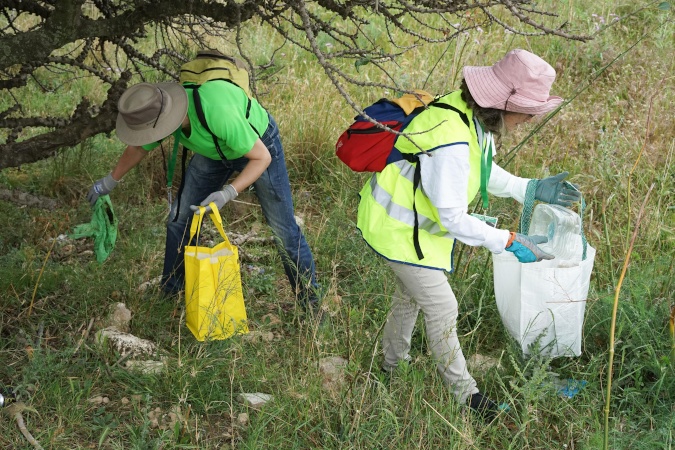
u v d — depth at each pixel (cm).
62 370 339
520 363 360
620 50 732
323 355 362
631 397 343
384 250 311
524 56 280
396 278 337
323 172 566
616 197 514
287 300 432
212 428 325
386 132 307
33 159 323
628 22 806
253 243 489
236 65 349
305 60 727
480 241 296
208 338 348
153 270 433
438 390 338
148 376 341
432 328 324
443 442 319
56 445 301
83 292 400
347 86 662
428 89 627
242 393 333
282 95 660
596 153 562
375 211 313
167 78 591
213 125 328
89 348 351
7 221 468
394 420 314
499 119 290
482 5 289
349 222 487
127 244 457
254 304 419
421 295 318
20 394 323
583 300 341
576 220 336
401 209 307
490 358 377
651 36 759
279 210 381
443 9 303
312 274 402
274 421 321
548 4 798
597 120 625
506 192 346
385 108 311
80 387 333
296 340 384
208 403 333
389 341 351
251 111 346
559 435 329
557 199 339
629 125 620
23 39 298
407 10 311
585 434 323
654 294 414
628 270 427
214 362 352
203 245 483
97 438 312
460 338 384
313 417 322
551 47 744
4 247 448
